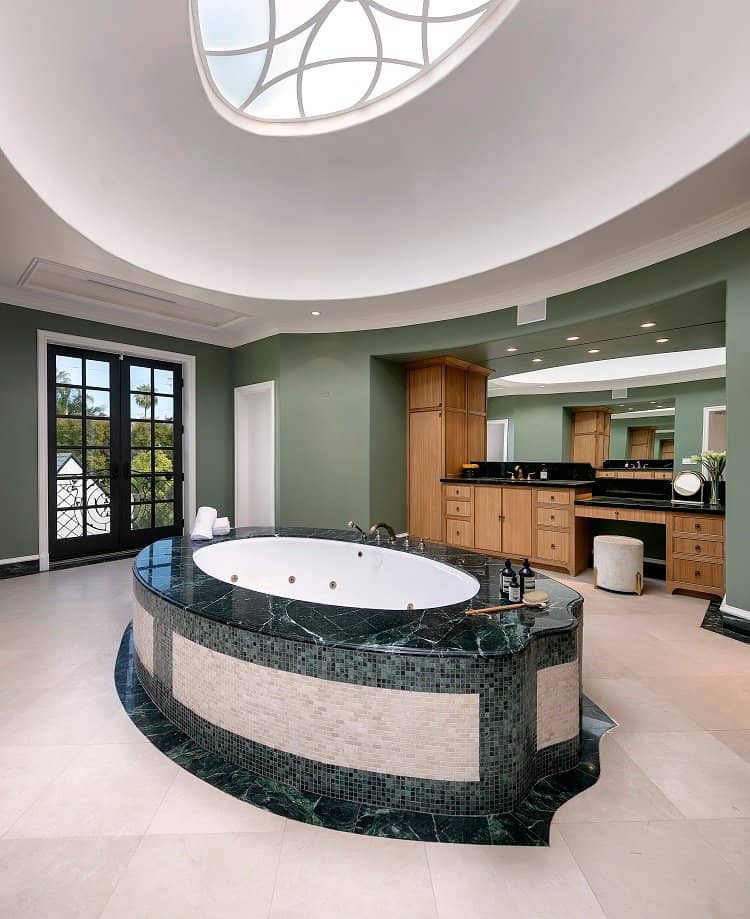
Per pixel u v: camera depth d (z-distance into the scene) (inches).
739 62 84.7
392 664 58.7
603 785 63.3
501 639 61.7
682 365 286.7
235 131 120.3
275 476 210.5
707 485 166.1
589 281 146.1
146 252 142.6
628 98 101.3
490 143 122.4
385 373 210.2
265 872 49.0
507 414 335.9
